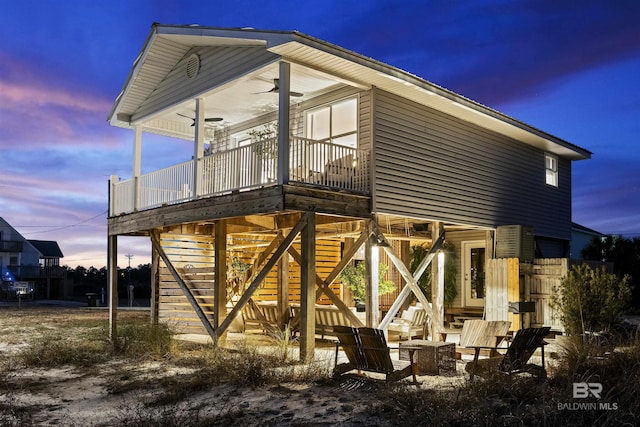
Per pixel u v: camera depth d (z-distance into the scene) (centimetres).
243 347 1101
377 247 1220
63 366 1092
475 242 1836
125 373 994
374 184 1205
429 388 809
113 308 1498
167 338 1219
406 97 1294
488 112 1440
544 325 1453
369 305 1208
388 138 1245
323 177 1144
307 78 1226
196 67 1301
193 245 1631
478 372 840
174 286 1552
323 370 937
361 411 700
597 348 909
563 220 1892
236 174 1147
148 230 1505
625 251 2191
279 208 1020
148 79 1412
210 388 850
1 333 1669
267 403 753
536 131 1630
